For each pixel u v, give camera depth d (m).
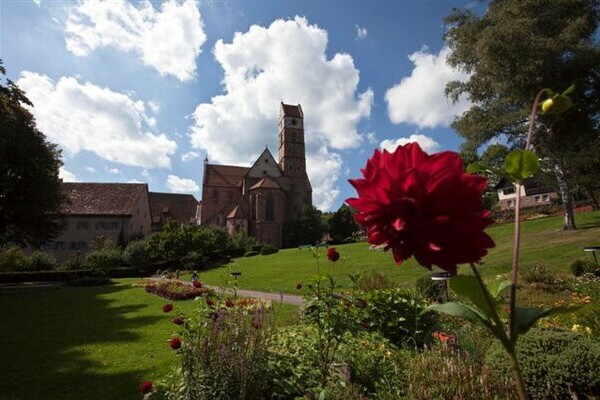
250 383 4.12
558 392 3.79
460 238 0.78
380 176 0.87
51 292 23.66
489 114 23.36
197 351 4.25
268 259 37.84
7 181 26.52
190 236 37.56
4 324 12.69
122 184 58.53
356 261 27.28
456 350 4.83
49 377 6.98
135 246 39.44
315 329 5.95
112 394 6.07
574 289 11.12
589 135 20.81
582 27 19.88
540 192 49.50
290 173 65.69
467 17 24.09
